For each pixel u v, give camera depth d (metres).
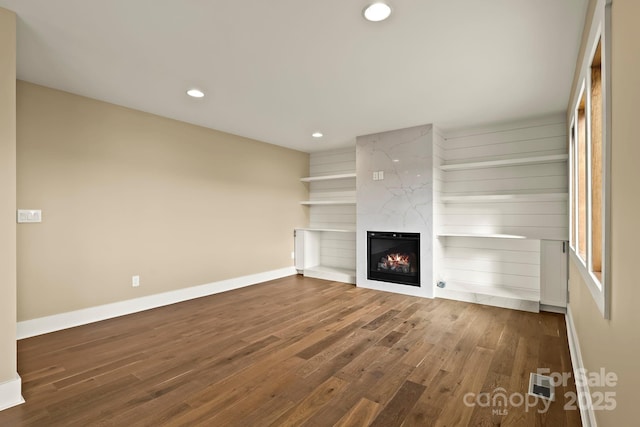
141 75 2.96
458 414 1.93
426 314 3.76
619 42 1.16
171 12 2.04
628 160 1.05
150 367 2.50
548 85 3.15
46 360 2.61
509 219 4.40
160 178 4.14
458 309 3.95
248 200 5.30
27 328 3.07
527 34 2.27
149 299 4.00
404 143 4.69
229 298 4.47
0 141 1.99
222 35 2.30
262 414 1.93
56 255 3.26
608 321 1.38
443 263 4.86
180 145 4.36
